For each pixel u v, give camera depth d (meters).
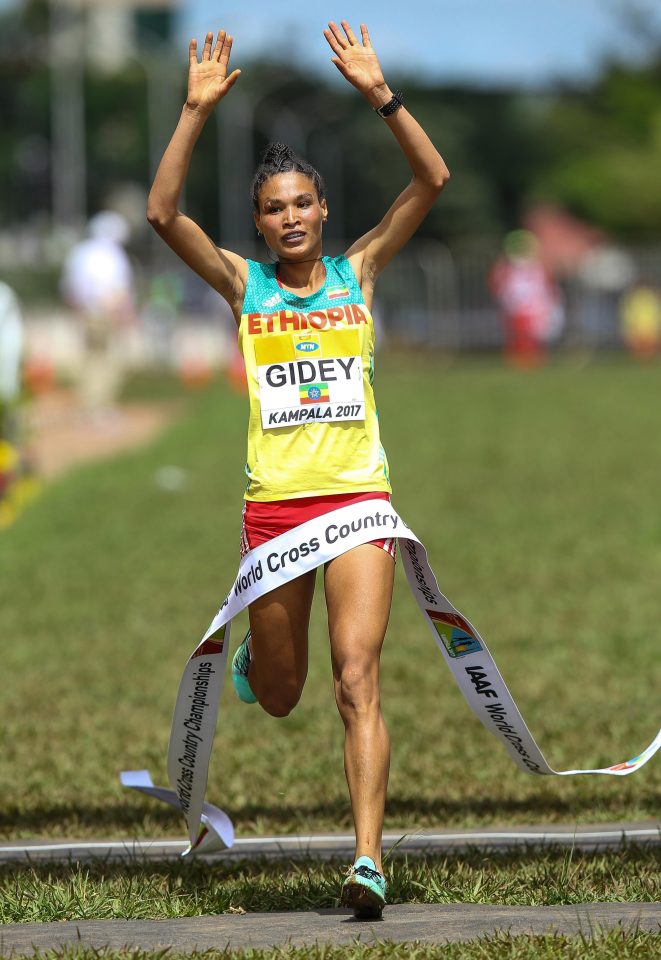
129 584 37.84
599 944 12.91
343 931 13.81
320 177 15.76
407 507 50.16
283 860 17.08
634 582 37.47
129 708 26.20
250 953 12.93
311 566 15.01
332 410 15.28
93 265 78.19
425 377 115.56
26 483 52.72
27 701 26.69
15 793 20.89
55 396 99.69
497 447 67.56
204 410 87.94
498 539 43.91
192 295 157.00
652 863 16.38
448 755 22.73
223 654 15.38
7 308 47.25
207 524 47.03
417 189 15.92
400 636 32.09
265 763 22.50
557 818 19.31
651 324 138.75
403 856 17.14
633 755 22.38
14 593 36.94
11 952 13.23
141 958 12.89
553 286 140.12
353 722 14.58
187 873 16.61
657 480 56.47
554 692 26.70
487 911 14.40
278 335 15.43
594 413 82.94
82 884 15.55
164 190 15.41
